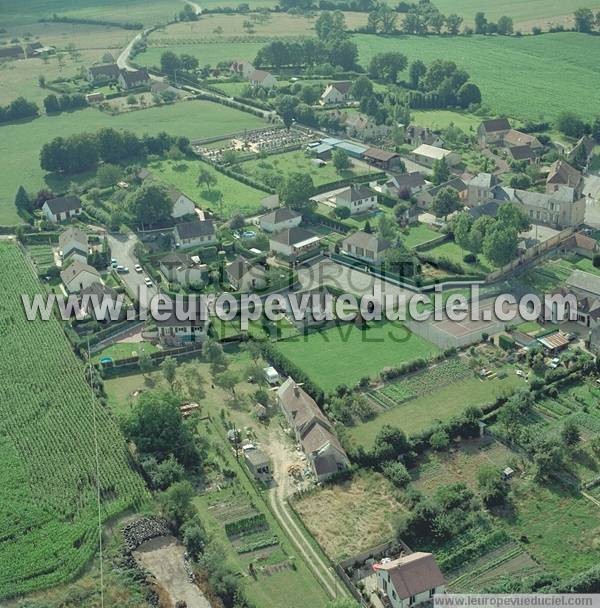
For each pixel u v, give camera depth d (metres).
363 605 167.25
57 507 193.38
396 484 199.75
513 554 180.12
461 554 179.50
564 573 175.00
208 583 169.88
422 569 166.12
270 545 184.12
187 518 187.38
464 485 197.12
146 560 179.25
